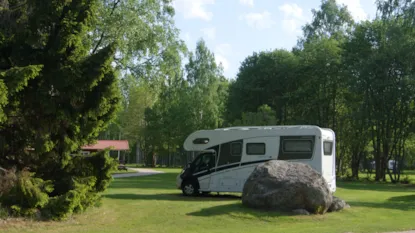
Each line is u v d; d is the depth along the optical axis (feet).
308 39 175.52
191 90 201.57
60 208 39.96
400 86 124.57
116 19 76.28
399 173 133.08
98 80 42.09
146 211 47.85
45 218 39.75
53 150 43.57
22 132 42.80
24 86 39.75
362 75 130.52
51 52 41.37
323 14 175.22
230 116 169.17
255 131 65.46
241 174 65.10
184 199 62.18
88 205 44.50
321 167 62.28
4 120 38.04
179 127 210.59
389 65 128.16
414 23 91.66
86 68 41.55
